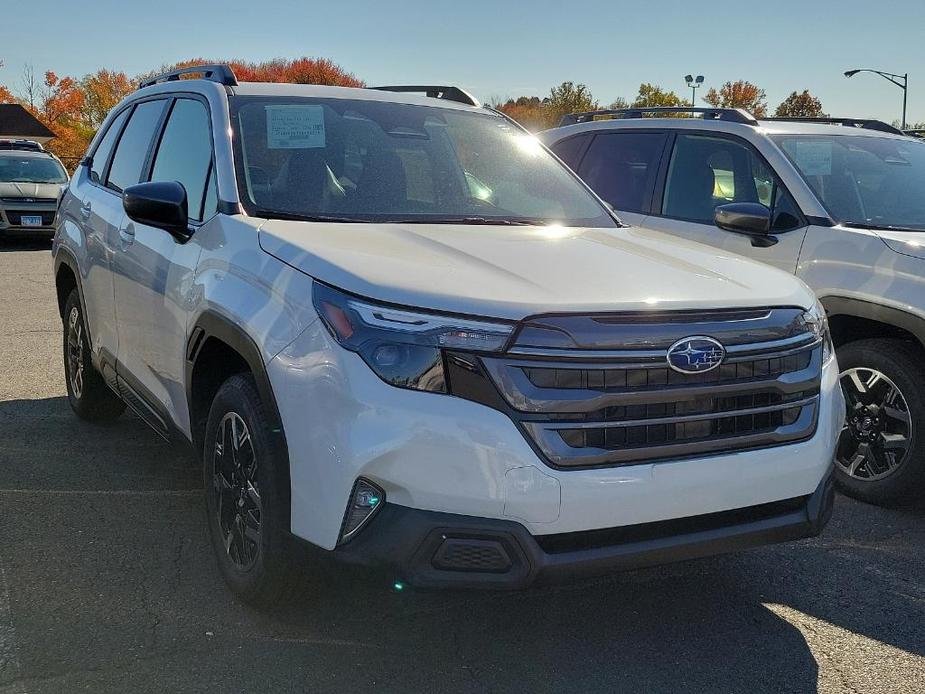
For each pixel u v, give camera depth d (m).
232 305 3.17
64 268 5.50
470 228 3.62
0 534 3.91
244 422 3.14
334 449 2.71
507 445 2.64
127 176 4.84
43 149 18.98
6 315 9.28
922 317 4.33
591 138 6.57
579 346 2.72
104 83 63.72
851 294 4.60
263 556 3.02
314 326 2.83
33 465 4.79
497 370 2.66
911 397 4.46
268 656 3.00
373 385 2.68
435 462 2.63
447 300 2.72
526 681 2.93
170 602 3.34
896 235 4.65
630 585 3.68
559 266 3.10
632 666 3.05
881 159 5.52
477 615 3.36
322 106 4.17
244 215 3.54
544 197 4.22
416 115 4.39
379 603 3.40
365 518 2.71
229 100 4.06
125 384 4.52
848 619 3.45
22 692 2.74
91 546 3.81
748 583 3.73
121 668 2.90
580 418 2.71
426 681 2.90
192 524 4.07
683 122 5.95
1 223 16.47
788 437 3.03
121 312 4.42
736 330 2.94
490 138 4.50
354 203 3.74
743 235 5.23
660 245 3.68
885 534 4.31
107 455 4.99
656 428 2.82
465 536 2.65
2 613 3.22
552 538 2.72
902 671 3.08
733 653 3.16
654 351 2.79
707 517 2.92
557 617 3.37
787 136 5.50
